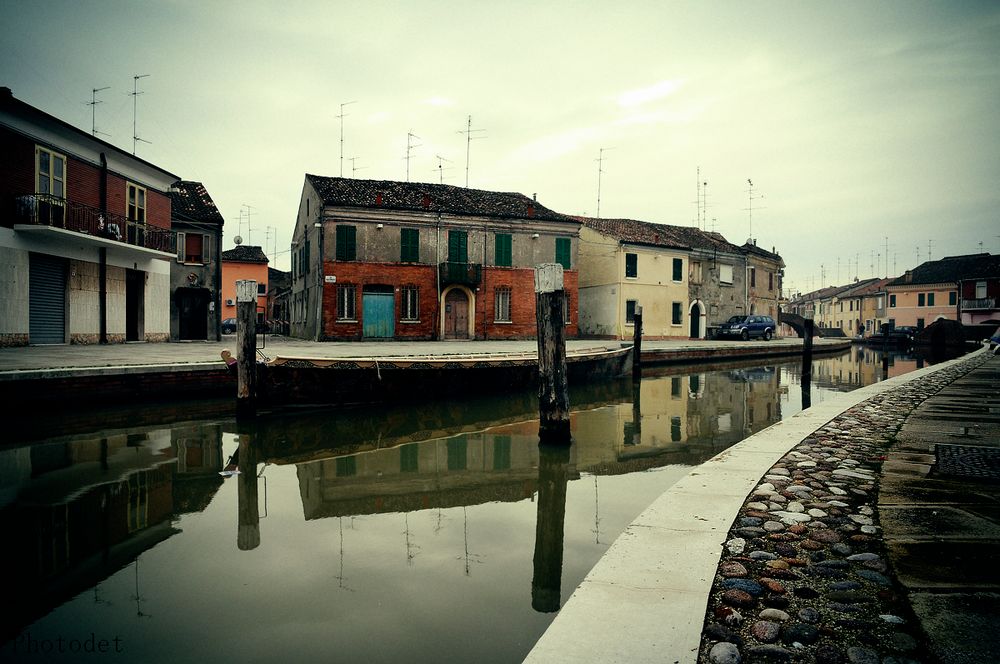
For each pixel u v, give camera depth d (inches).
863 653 86.4
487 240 1256.8
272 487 250.7
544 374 341.7
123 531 194.5
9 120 679.7
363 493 242.4
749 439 250.8
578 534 193.0
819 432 270.2
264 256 1907.0
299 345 967.0
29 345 718.5
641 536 134.7
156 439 348.2
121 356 585.0
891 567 118.1
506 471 281.1
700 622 95.3
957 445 239.1
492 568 164.6
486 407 491.8
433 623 133.0
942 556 123.5
